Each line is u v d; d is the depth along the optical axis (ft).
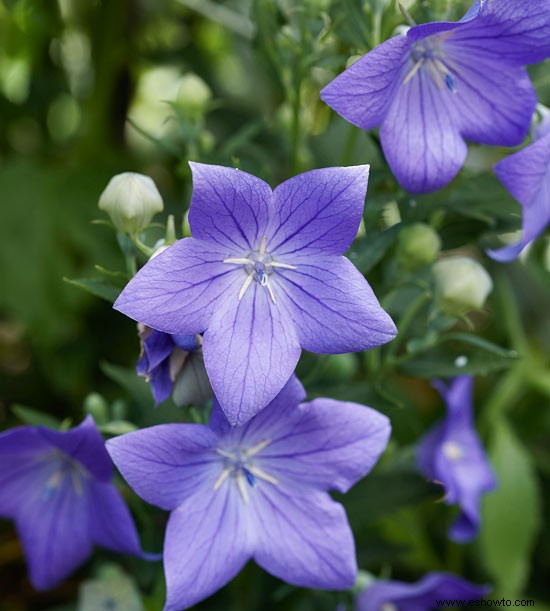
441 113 1.25
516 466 1.77
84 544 1.39
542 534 1.87
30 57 1.87
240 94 1.95
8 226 1.74
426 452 1.56
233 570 1.24
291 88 1.46
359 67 1.16
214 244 1.16
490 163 1.65
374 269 1.46
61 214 1.77
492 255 1.27
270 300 1.18
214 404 1.19
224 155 1.42
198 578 1.21
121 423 1.34
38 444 1.33
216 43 2.00
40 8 1.80
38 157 1.89
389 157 1.22
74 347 1.78
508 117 1.25
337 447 1.22
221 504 1.24
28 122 1.93
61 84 1.88
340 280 1.17
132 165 1.86
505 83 1.25
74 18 1.85
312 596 1.52
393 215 1.46
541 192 1.26
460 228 1.43
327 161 1.57
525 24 1.20
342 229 1.16
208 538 1.22
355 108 1.18
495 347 1.36
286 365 1.17
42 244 1.74
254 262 1.18
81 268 1.76
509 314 1.89
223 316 1.16
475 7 1.16
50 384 1.82
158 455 1.17
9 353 1.93
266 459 1.25
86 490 1.35
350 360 1.43
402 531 1.75
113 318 1.79
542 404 1.96
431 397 1.95
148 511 1.38
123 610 1.49
